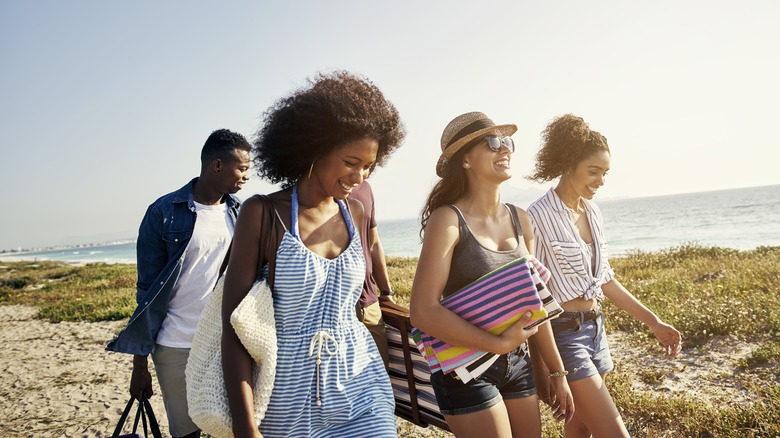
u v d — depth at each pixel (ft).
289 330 5.86
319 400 5.71
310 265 5.84
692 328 20.36
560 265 9.02
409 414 8.34
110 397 20.20
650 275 36.99
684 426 12.46
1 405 20.04
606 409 8.38
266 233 5.87
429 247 6.72
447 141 7.38
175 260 10.00
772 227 120.16
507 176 7.00
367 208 9.28
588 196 9.46
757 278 28.19
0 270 167.53
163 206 10.25
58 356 28.43
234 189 10.92
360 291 6.43
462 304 6.69
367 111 5.95
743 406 13.26
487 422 6.61
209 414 5.33
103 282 72.13
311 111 5.85
